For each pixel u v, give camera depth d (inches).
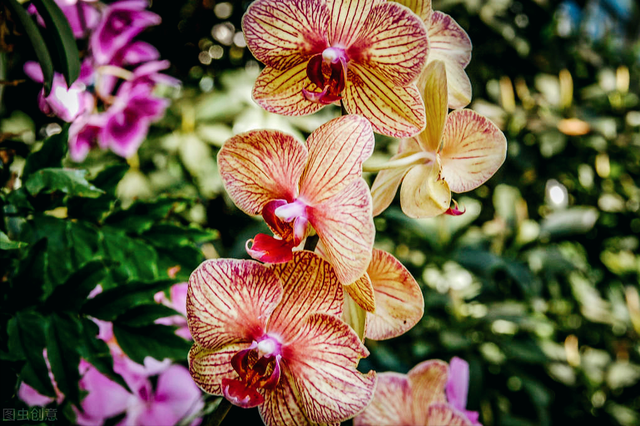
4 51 17.0
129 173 32.8
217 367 12.0
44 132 27.3
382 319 13.2
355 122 11.6
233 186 12.1
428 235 34.0
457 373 17.1
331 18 12.2
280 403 12.1
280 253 11.7
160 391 18.7
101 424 17.1
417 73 11.8
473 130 13.3
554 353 34.7
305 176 12.0
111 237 16.1
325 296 12.0
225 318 11.8
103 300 14.6
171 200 16.7
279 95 12.7
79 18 20.2
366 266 11.2
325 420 11.8
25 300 14.2
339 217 11.6
